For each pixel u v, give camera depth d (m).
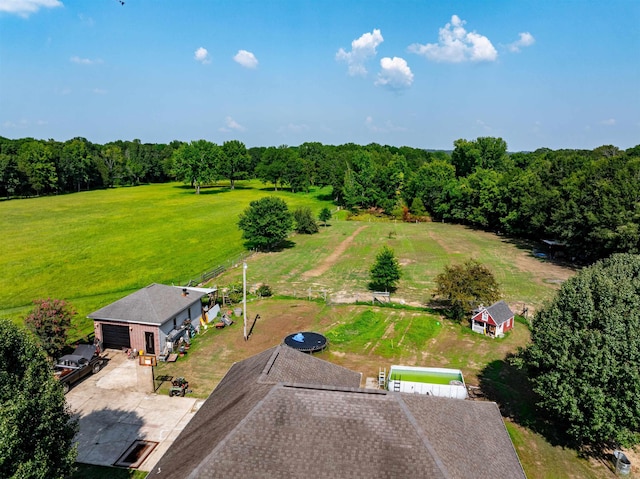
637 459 22.52
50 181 145.12
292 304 46.56
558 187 74.12
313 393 15.41
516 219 83.38
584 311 22.05
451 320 42.16
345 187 123.69
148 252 71.75
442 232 94.81
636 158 63.44
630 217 53.34
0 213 103.88
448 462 13.56
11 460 14.37
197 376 31.12
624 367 19.73
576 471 21.53
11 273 58.72
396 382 28.14
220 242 79.62
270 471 13.24
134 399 27.97
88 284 55.28
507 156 144.62
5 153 157.25
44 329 30.53
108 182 175.00
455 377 30.72
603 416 20.00
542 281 55.72
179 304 37.19
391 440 13.97
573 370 21.02
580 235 60.94
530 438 24.19
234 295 47.25
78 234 83.06
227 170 167.25
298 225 90.75
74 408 26.80
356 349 35.78
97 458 22.25
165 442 23.61
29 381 16.53
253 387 17.47
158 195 146.25
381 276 48.94
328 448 13.80
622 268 27.73
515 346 36.62
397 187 123.00
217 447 13.83
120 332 35.38
